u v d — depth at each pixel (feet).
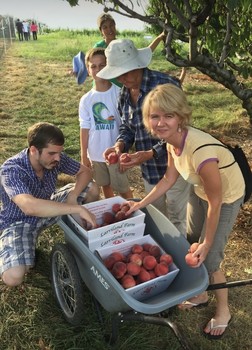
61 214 4.49
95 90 5.96
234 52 6.49
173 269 4.20
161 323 3.86
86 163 6.38
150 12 6.71
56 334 4.58
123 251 4.44
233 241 6.26
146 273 4.10
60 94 15.35
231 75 6.02
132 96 5.15
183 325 4.84
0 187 4.95
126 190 6.45
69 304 4.82
